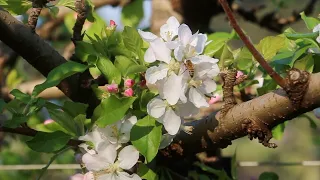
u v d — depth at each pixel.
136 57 0.56
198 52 0.50
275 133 0.76
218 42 0.56
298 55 0.55
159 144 0.50
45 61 0.58
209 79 0.50
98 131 0.52
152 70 0.49
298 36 0.54
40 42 0.58
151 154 0.50
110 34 0.58
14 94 0.53
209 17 0.89
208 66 0.49
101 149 0.51
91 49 0.58
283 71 0.58
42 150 0.53
